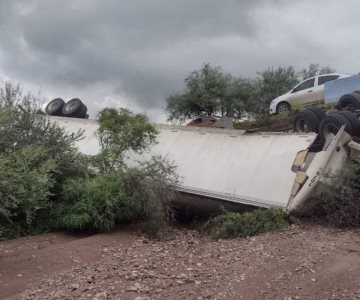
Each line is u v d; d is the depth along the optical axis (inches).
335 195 386.9
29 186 373.4
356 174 394.6
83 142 571.2
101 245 375.2
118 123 495.2
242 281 261.6
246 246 336.8
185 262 314.2
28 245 378.9
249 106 1330.0
